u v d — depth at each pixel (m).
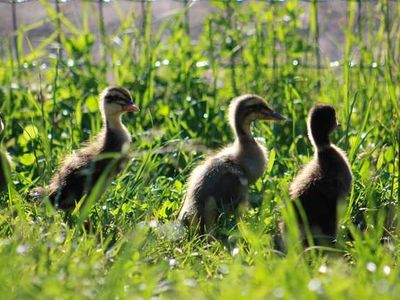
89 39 19.31
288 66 19.00
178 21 20.03
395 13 18.69
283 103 18.25
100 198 14.52
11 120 17.30
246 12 20.38
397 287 9.57
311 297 9.11
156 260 11.88
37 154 15.88
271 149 16.53
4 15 24.25
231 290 9.44
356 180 14.73
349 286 9.50
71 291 9.68
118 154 14.09
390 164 15.70
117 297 9.95
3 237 12.23
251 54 19.20
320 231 13.33
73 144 16.28
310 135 14.28
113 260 11.04
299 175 14.09
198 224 13.75
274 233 13.12
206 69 19.06
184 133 17.05
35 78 18.97
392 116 16.61
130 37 20.03
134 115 17.75
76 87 18.20
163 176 15.31
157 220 13.74
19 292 9.62
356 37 19.09
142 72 18.52
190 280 10.30
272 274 10.03
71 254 10.96
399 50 18.11
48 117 16.98
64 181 14.57
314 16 19.42
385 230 13.30
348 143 16.12
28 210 13.71
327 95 18.34
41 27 23.56
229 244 12.66
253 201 14.73
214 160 14.78
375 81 17.86
